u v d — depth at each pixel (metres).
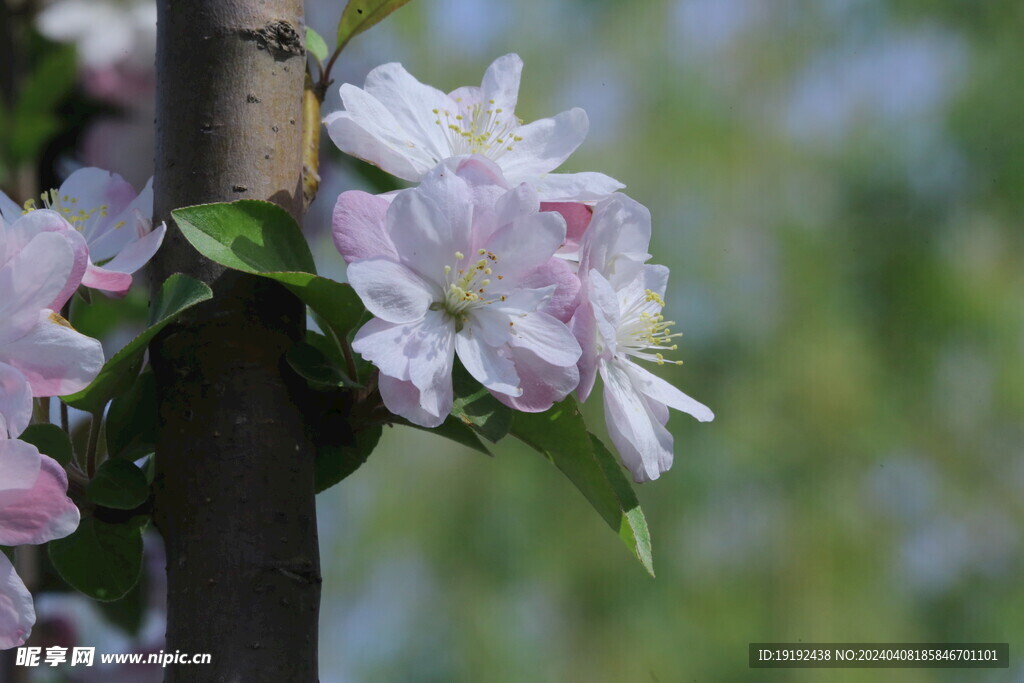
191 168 0.76
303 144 0.79
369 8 0.80
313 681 0.75
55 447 0.75
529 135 0.81
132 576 0.76
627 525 0.77
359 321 0.76
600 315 0.76
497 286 0.77
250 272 0.75
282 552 0.75
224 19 0.77
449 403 0.75
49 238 0.74
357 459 0.78
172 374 0.75
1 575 0.73
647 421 0.79
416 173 0.79
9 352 0.73
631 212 0.78
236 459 0.75
